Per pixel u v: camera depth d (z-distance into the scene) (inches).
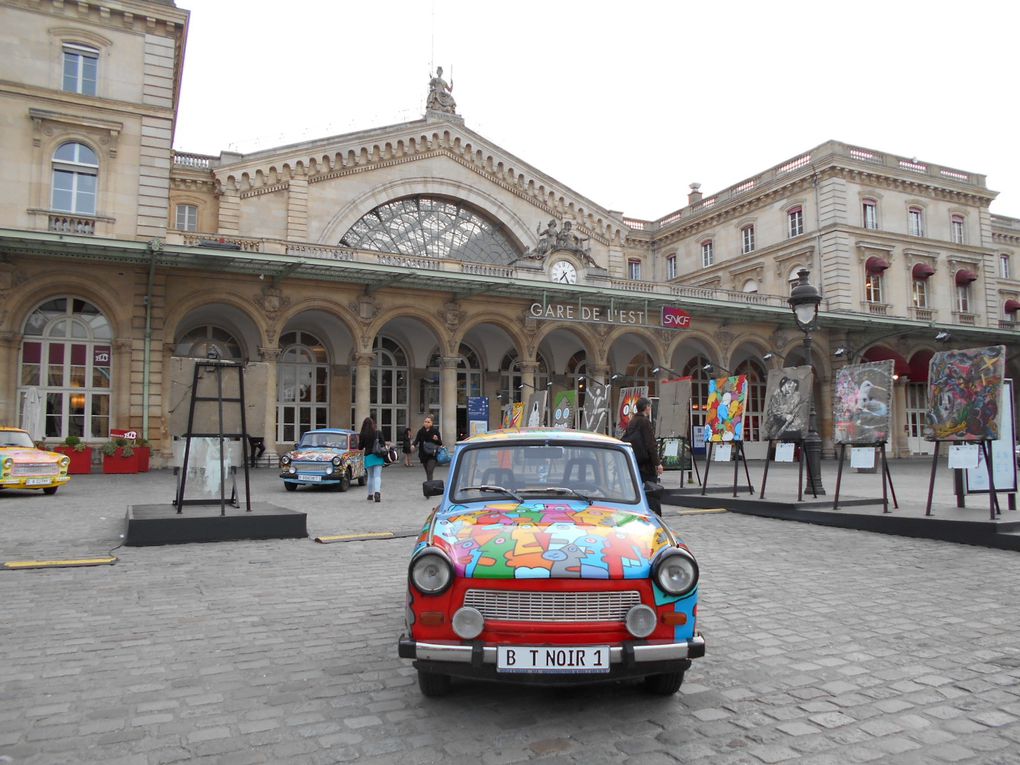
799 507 534.6
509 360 1539.1
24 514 536.1
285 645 230.1
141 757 151.5
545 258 1393.9
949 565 364.5
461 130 1515.7
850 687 194.1
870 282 1615.4
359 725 168.4
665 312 1334.9
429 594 172.1
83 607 274.5
